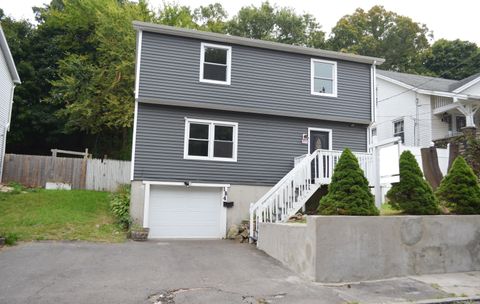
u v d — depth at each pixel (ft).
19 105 86.07
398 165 26.76
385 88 75.72
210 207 43.93
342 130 49.96
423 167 35.19
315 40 113.60
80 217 41.11
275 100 46.83
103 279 22.33
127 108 77.05
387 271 24.06
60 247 30.96
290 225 27.09
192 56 44.65
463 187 27.66
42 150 93.40
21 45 91.20
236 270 25.49
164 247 33.47
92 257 27.86
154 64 43.14
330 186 27.43
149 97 42.24
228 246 35.22
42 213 40.75
